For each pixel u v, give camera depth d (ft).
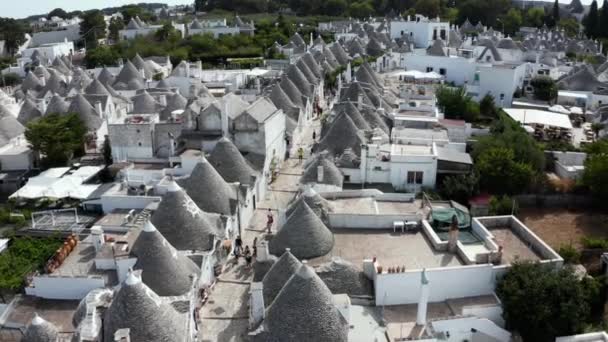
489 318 111.34
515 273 112.88
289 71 277.23
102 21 566.36
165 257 108.37
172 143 179.73
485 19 587.27
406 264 119.14
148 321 86.17
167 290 106.83
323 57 343.87
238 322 115.65
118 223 146.41
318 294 92.02
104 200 157.58
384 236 132.16
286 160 213.25
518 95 310.24
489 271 114.11
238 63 414.00
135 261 113.91
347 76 305.32
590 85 306.55
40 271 132.98
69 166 209.67
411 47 383.04
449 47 389.80
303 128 248.52
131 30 515.09
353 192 152.35
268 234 141.08
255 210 169.07
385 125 210.18
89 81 304.09
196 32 501.97
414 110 230.89
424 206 146.82
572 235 164.96
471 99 272.92
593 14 519.19
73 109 231.30
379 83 279.49
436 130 204.54
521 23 580.30
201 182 141.69
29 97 277.03
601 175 174.29
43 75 327.47
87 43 526.57
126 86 306.96
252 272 133.90
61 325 106.52
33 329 92.58
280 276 104.94
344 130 182.60
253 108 186.19
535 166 190.70
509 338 107.76
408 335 100.89
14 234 158.51
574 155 206.39
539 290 107.45
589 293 121.70
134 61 353.51
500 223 140.05
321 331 90.99
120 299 86.63
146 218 134.62
